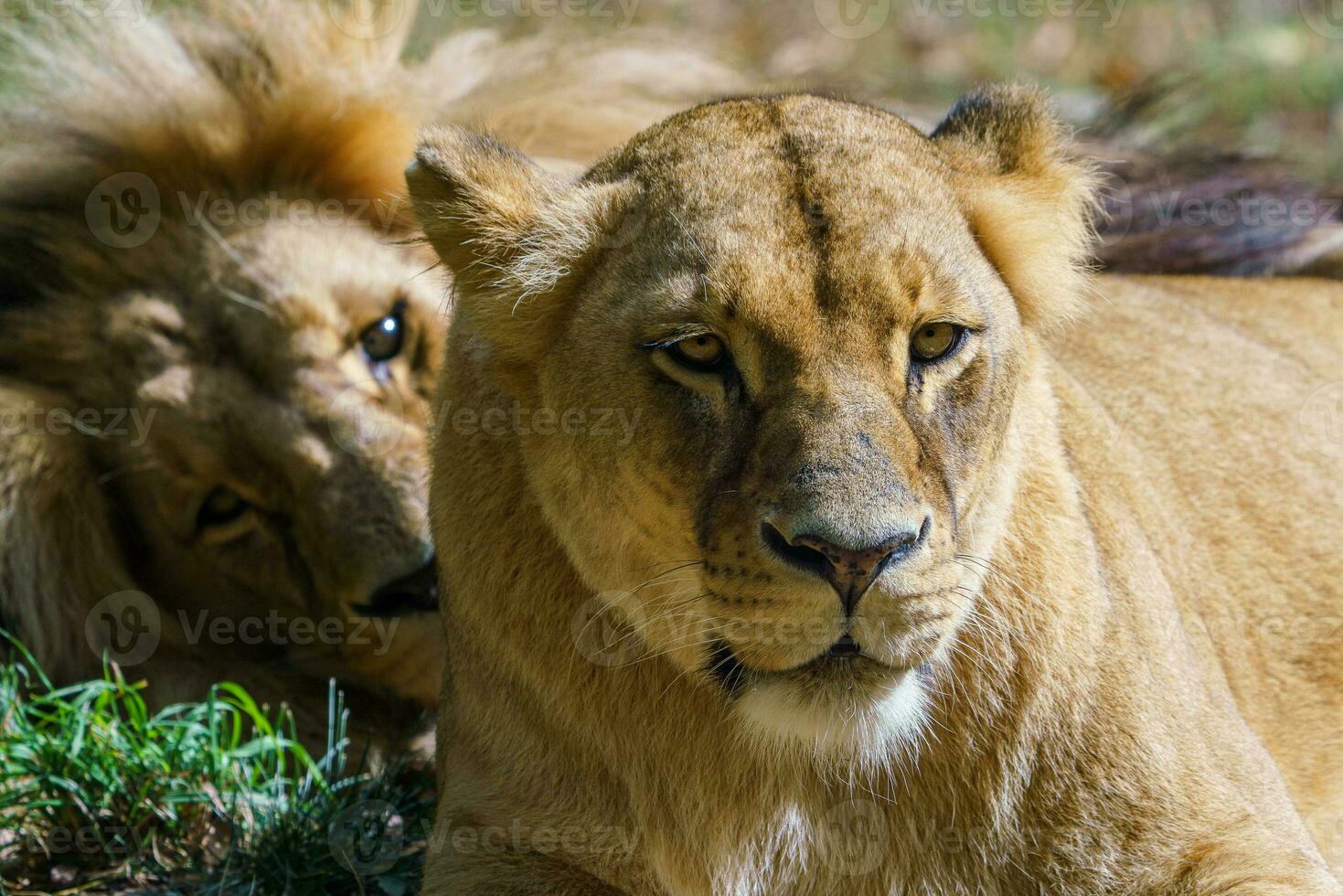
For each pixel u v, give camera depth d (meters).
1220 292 9.73
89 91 9.00
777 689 5.60
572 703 6.26
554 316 6.05
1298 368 9.05
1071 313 6.55
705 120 6.16
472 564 6.46
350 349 8.49
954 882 6.18
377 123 9.30
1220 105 15.55
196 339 8.48
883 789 6.15
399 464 8.14
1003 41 17.02
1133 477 7.37
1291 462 8.38
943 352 5.68
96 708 8.09
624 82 10.66
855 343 5.46
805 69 14.52
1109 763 6.06
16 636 8.72
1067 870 6.09
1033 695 6.05
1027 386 6.37
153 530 8.77
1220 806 6.16
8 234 8.95
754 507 5.36
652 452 5.66
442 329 8.79
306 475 8.14
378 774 8.17
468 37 10.53
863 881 6.24
